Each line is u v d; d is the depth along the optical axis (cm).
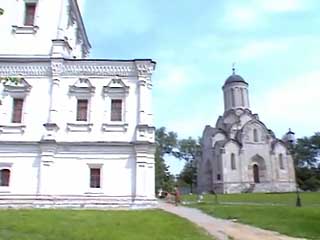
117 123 3039
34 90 3092
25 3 3353
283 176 7550
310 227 1770
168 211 2639
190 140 9856
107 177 2950
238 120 7919
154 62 3159
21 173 2941
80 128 3028
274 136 7888
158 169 6950
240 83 8319
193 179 9650
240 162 7406
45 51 3200
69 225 1612
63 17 3322
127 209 2748
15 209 2447
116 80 3125
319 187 8788
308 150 10662
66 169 2952
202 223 1978
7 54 3188
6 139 2989
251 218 2183
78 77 3125
